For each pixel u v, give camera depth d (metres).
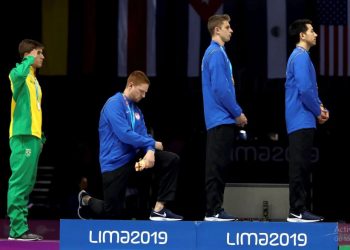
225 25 22.95
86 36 38.31
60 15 38.56
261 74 37.75
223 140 22.67
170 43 37.91
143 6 37.97
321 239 20.80
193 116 43.91
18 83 23.50
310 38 23.23
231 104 22.45
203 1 37.75
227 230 21.16
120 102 23.08
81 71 38.41
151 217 22.70
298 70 22.72
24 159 23.64
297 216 22.84
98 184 37.22
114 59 38.19
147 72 38.00
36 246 22.89
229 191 24.64
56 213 37.19
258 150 38.72
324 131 41.09
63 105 44.50
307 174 23.09
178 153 38.75
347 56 37.09
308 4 37.34
